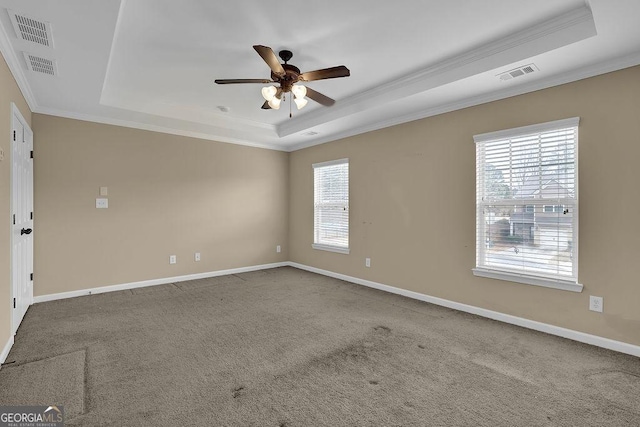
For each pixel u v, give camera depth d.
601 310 2.66
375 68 3.18
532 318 3.05
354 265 4.86
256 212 5.73
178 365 2.33
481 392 2.00
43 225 3.81
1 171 2.35
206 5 2.17
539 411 1.82
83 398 1.92
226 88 3.66
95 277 4.18
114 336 2.83
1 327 2.33
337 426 1.70
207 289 4.43
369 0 2.14
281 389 2.03
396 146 4.24
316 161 5.54
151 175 4.61
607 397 1.96
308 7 2.21
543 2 2.17
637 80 2.48
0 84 2.31
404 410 1.83
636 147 2.49
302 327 3.06
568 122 2.79
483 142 3.40
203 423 1.71
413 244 4.06
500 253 3.30
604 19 2.03
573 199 2.82
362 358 2.45
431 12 2.28
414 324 3.15
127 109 3.89
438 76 3.11
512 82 3.01
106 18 2.07
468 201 3.52
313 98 3.11
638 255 2.49
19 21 2.09
